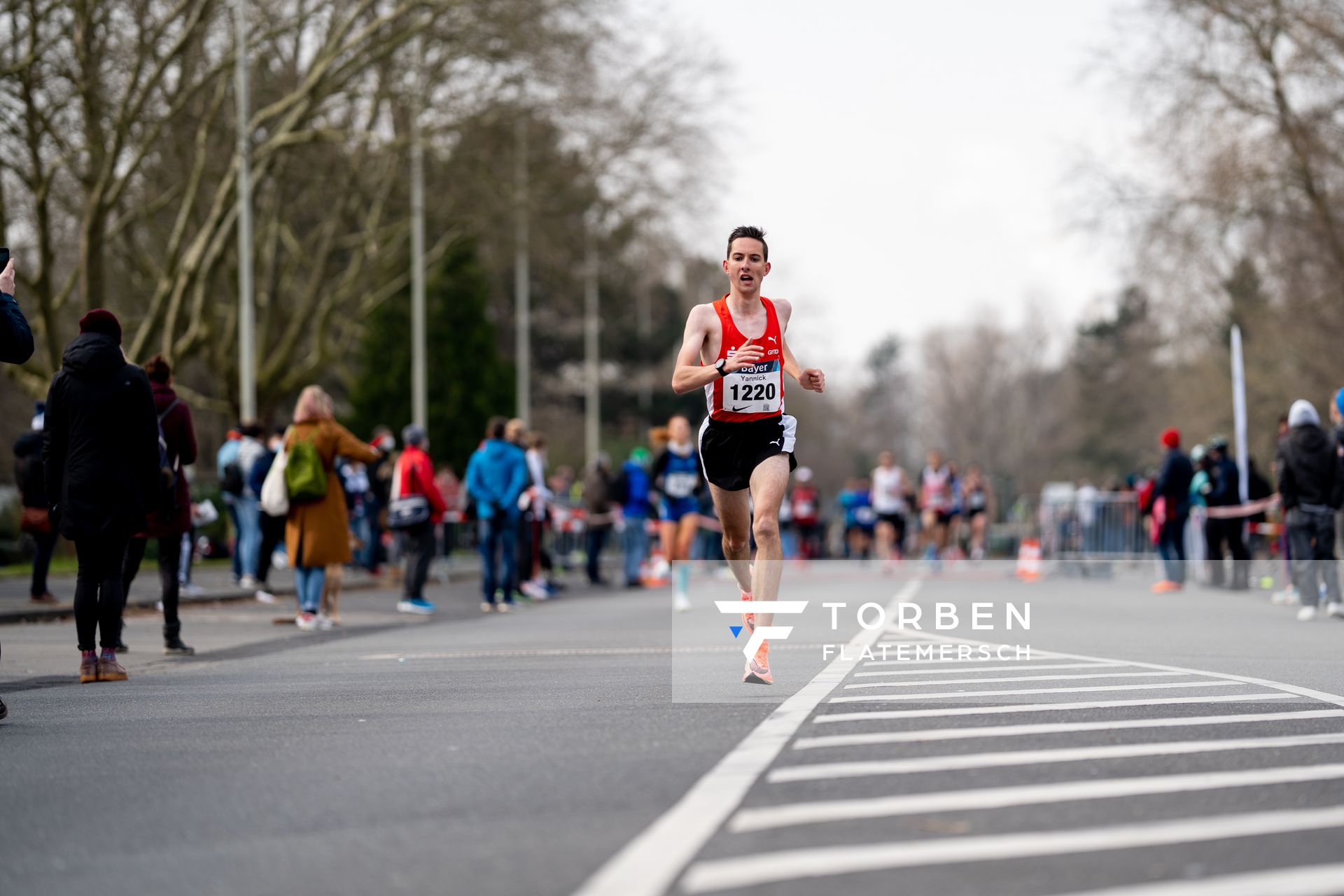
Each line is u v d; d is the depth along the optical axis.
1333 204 126.62
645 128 135.25
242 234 107.88
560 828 18.83
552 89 126.62
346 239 147.00
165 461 45.72
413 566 68.00
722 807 19.69
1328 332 144.62
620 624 58.62
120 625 39.50
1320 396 170.12
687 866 16.70
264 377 140.75
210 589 76.75
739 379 31.33
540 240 138.75
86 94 98.62
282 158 130.62
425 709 30.89
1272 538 93.62
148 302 142.12
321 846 18.41
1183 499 82.62
